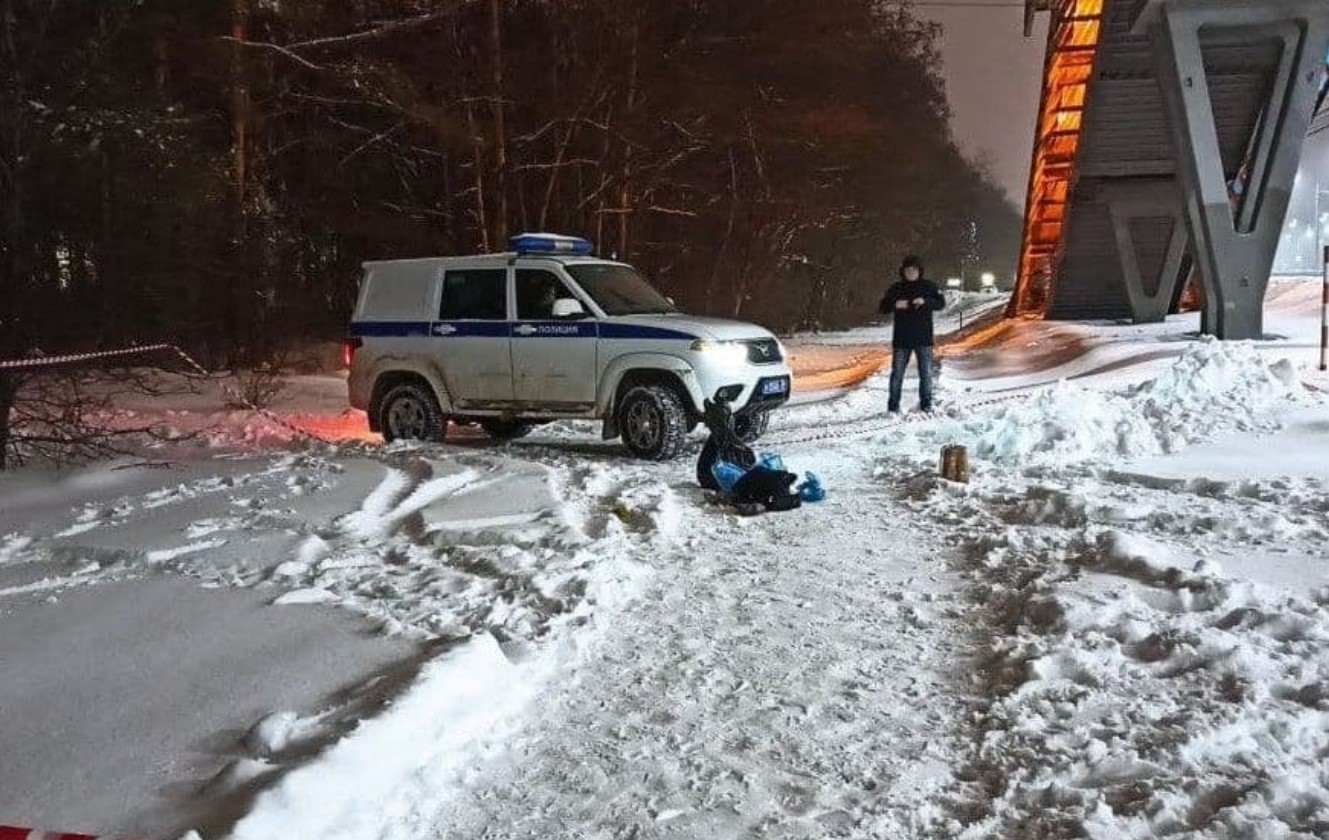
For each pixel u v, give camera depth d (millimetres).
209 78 23453
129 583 6609
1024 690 4824
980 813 3908
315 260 31891
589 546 7238
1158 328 22672
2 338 11141
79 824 3740
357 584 6574
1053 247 32000
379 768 4152
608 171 32250
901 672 5258
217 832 3576
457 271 12375
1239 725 4258
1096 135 23484
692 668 5355
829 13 36000
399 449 11703
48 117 13984
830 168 46219
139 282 18516
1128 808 3738
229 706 4703
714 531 8016
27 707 4750
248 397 16922
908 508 8570
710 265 48000
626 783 4238
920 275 13328
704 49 34562
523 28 29906
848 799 4074
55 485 9852
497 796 4152
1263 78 19656
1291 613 5270
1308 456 9109
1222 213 17531
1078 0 21766
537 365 11773
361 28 26359
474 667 5000
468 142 26453
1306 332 18766
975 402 13867
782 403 11758
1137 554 6328
